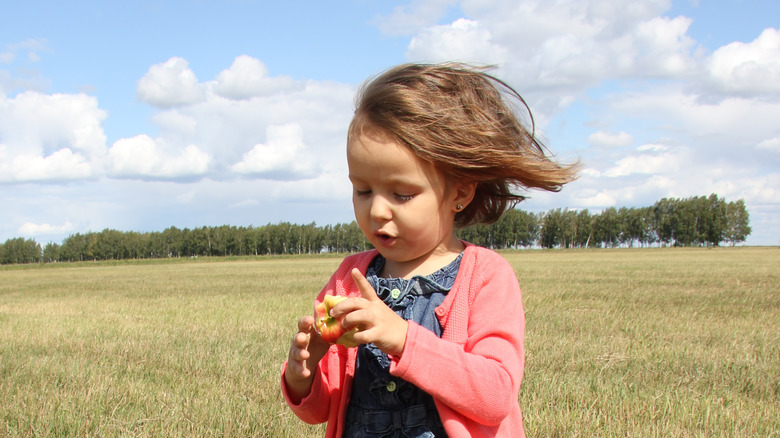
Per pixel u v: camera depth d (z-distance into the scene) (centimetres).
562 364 617
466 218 190
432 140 147
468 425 146
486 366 141
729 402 479
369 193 157
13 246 12144
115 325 1047
